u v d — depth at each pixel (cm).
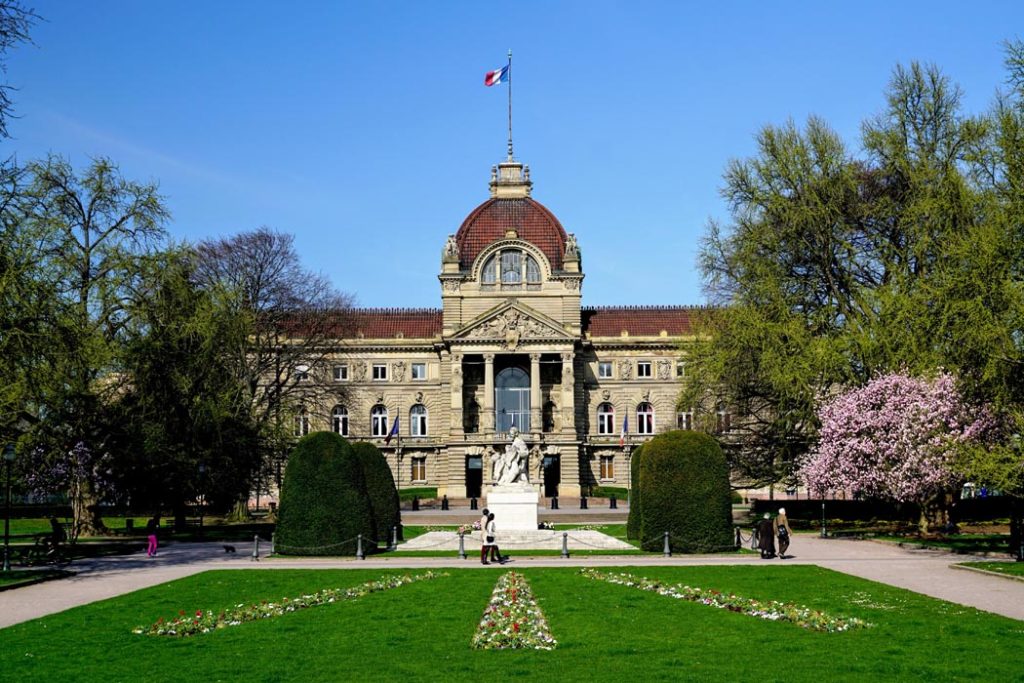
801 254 7775
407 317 15162
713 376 8012
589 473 14200
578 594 4222
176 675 2755
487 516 5512
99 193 6900
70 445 6169
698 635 3294
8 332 5088
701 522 5950
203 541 7419
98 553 6369
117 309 6669
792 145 7744
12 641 3247
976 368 5462
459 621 3578
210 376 7550
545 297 14125
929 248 6700
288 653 3039
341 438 6178
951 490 7019
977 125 6900
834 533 7350
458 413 13712
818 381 7338
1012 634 3247
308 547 5944
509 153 14800
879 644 3111
